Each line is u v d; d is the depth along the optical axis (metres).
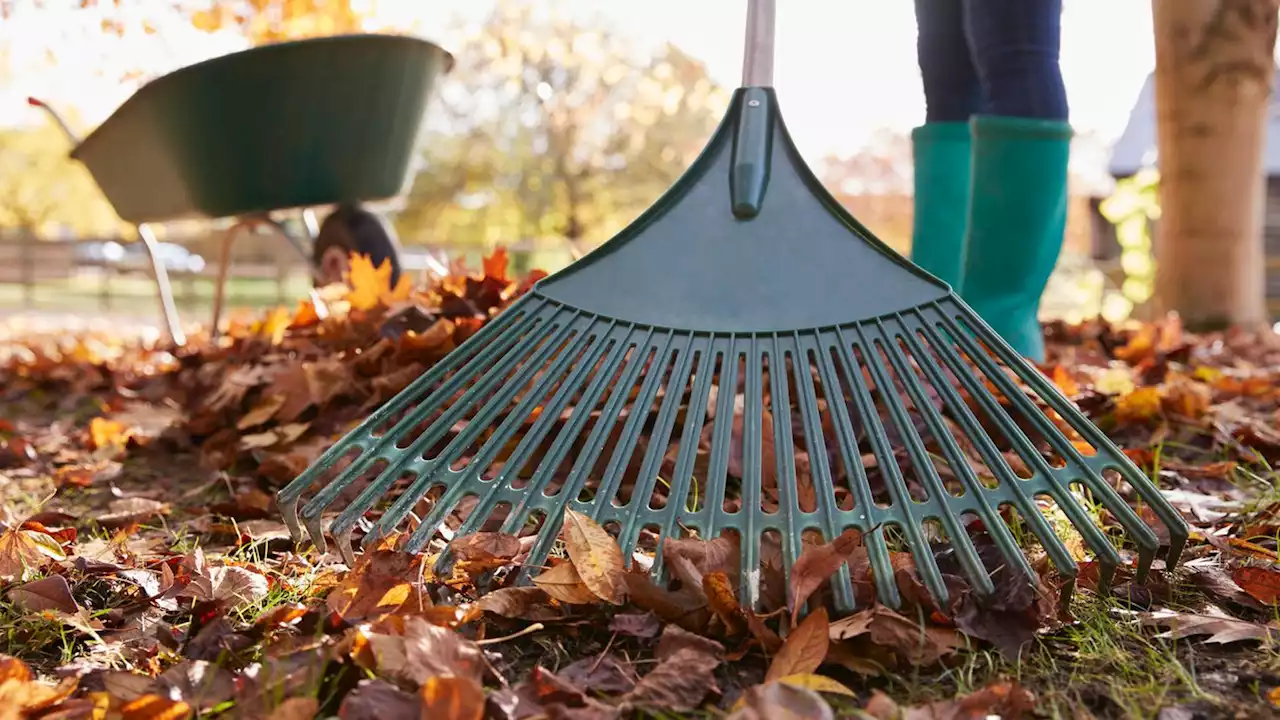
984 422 1.92
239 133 3.07
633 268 1.55
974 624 1.12
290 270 14.05
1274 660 1.11
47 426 2.95
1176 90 4.66
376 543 1.29
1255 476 1.86
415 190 16.80
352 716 0.90
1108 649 1.12
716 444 1.33
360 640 1.01
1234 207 4.66
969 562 1.18
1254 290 4.76
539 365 1.45
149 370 3.57
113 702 0.95
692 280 1.52
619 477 1.33
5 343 6.28
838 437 1.33
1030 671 1.08
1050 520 1.57
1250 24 4.52
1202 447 2.18
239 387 2.40
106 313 12.47
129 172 3.31
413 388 1.43
